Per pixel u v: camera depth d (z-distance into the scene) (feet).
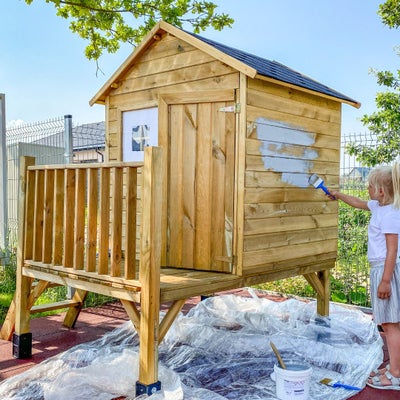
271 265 14.34
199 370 12.87
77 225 12.83
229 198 13.44
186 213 14.24
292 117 14.92
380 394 11.71
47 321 18.19
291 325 17.01
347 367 13.16
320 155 16.35
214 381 12.22
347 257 22.16
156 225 10.77
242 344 14.53
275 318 17.25
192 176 14.11
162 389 10.95
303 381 10.80
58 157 22.74
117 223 11.71
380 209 12.14
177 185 14.38
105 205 12.07
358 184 21.42
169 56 14.85
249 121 13.25
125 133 16.33
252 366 13.20
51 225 13.89
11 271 23.71
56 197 13.52
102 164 11.94
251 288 24.64
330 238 17.10
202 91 13.83
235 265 13.34
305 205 15.69
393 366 12.07
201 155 13.96
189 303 21.79
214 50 13.25
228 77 13.41
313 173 16.02
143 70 15.61
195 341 15.01
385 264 11.68
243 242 13.28
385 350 15.33
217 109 13.67
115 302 21.62
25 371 12.25
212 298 19.71
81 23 31.40
